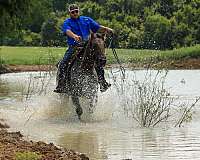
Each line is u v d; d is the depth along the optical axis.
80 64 15.16
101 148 10.85
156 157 9.88
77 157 9.70
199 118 14.62
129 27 55.75
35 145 10.69
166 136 12.06
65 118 15.22
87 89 15.15
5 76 36.00
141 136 12.16
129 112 15.24
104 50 15.16
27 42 83.88
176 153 10.18
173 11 62.50
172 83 26.23
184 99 18.88
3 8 36.28
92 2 70.38
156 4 62.56
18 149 10.15
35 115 15.69
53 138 12.09
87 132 12.91
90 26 15.84
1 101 19.16
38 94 21.33
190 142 11.24
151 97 16.53
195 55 46.56
